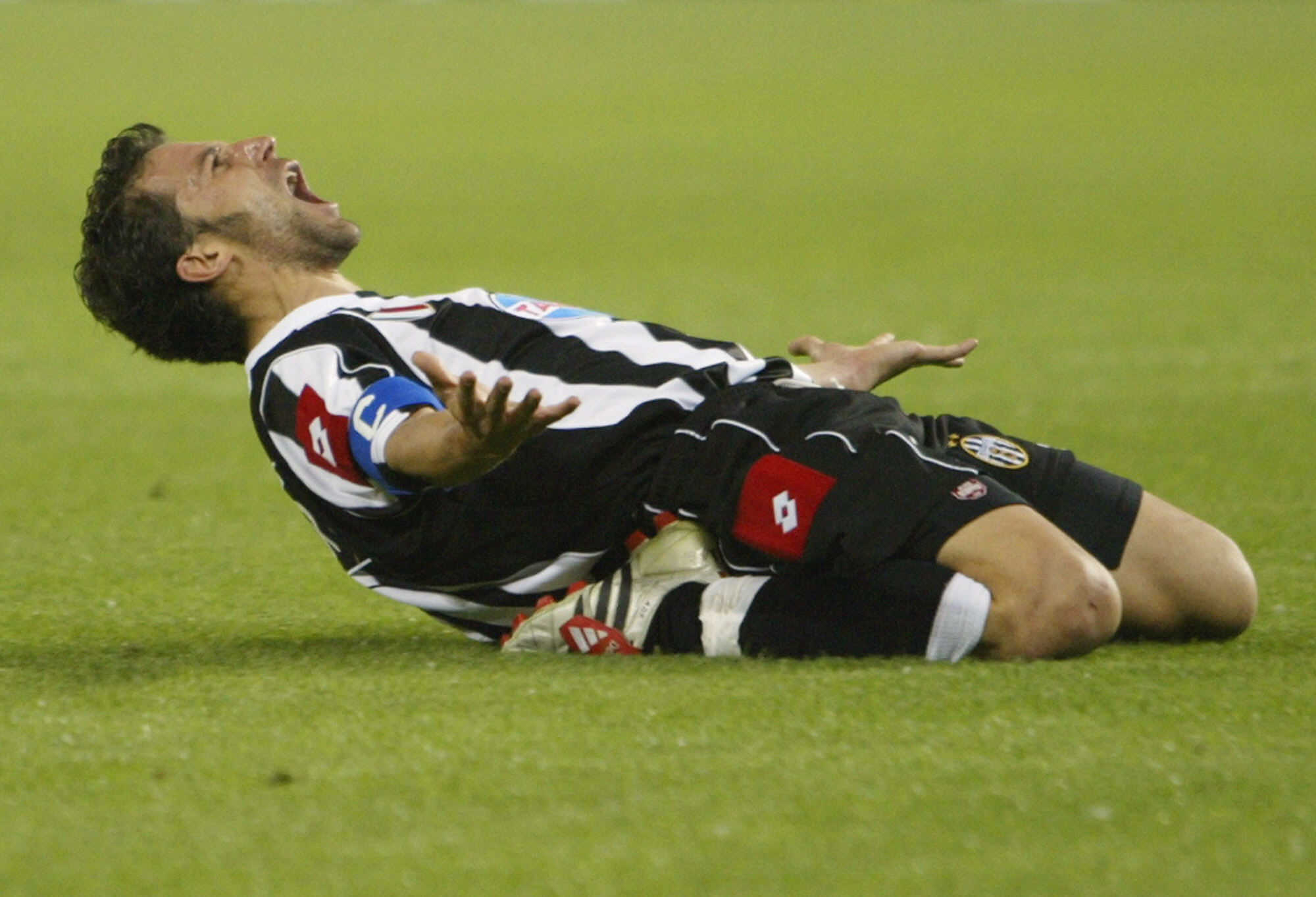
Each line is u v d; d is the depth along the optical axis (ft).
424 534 32.50
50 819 21.90
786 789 22.49
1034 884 19.34
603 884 19.40
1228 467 60.49
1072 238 156.15
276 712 27.07
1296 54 309.22
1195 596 32.32
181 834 21.21
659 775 23.12
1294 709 26.50
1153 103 257.96
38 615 37.81
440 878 19.65
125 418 79.66
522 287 133.28
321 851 20.53
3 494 58.70
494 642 34.35
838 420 31.48
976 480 30.55
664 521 32.27
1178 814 21.45
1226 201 175.42
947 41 347.15
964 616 29.53
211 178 35.04
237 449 70.59
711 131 242.17
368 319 33.40
